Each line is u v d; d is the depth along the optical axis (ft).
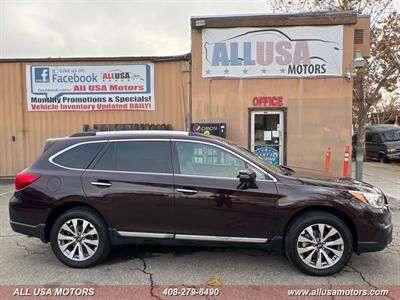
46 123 38.01
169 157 15.64
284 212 14.70
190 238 15.23
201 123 34.24
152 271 15.15
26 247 18.20
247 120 34.60
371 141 70.90
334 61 33.73
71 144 16.38
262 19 33.65
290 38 33.78
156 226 15.31
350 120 33.91
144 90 37.27
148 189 15.24
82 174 15.72
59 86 37.55
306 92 34.06
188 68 36.63
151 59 36.88
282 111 34.32
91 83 37.40
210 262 16.10
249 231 14.97
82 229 15.62
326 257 14.60
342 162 34.12
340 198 14.53
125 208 15.34
